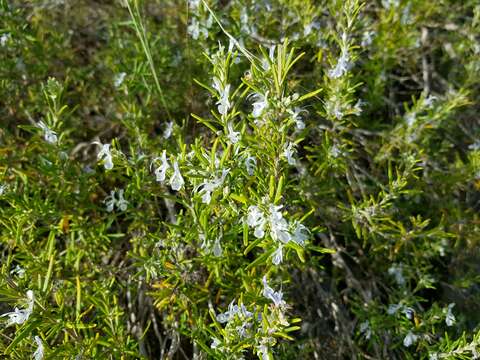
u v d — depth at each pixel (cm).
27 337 20
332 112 26
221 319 20
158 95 32
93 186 28
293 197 25
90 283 27
